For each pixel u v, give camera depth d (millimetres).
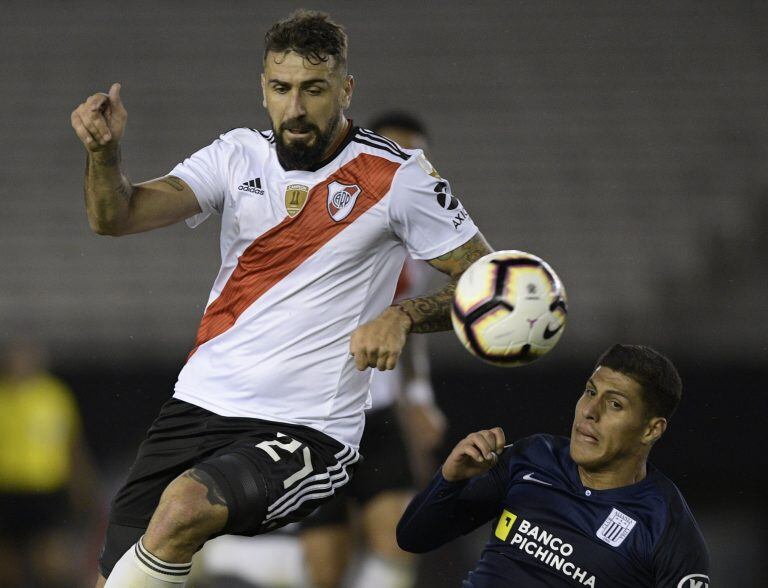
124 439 41812
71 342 47500
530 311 14070
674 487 16797
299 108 15070
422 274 25938
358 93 63562
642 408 16312
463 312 14297
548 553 16453
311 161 15602
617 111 62281
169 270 52094
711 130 61031
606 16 67188
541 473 17062
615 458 16484
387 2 68062
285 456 15133
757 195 56938
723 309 49062
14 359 38562
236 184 15898
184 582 14484
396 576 23656
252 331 15734
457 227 15750
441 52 65625
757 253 53469
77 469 38875
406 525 17391
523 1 67875
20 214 55344
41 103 62094
